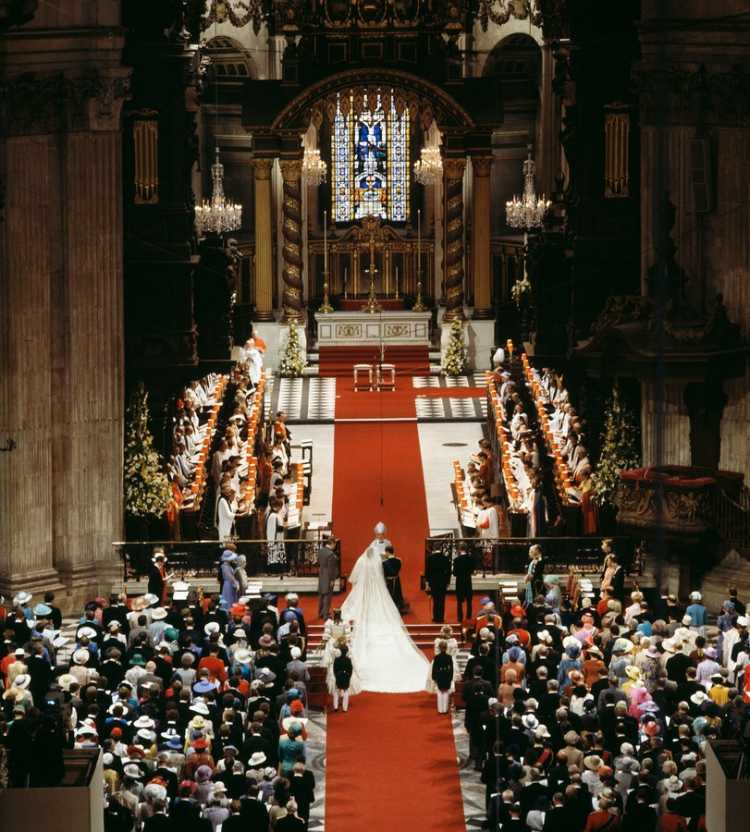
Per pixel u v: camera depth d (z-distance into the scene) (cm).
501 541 4594
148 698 3247
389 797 3434
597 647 3531
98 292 4512
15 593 4400
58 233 4488
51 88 4422
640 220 4722
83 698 3162
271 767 3103
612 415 4634
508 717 3178
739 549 4156
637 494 4200
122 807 2738
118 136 4494
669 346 4144
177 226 4791
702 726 3053
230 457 4988
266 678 3456
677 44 4347
